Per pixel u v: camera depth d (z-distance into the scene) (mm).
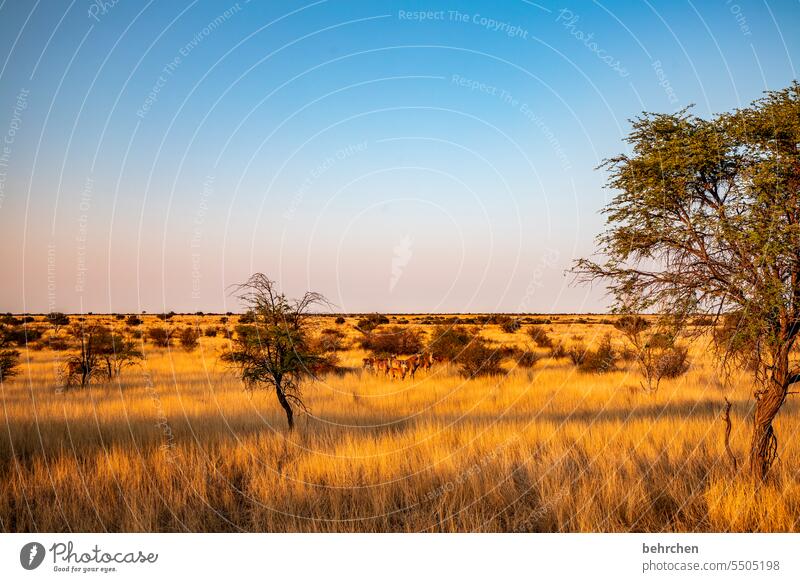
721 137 6445
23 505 6324
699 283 6496
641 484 6773
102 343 19125
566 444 8781
